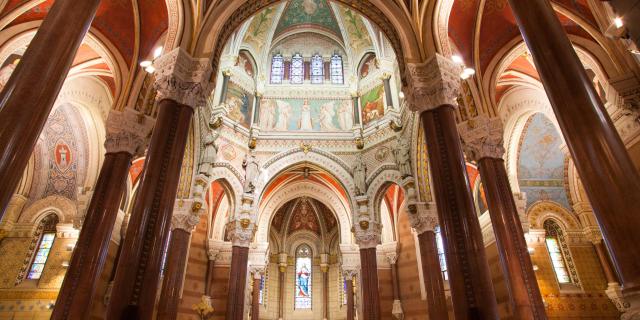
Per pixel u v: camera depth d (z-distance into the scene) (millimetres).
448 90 9648
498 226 10227
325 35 24500
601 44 10227
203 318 18750
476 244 7859
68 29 5363
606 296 16016
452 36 12086
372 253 18109
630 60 9750
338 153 20766
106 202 9961
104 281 14055
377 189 19188
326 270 27500
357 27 23141
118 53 11938
